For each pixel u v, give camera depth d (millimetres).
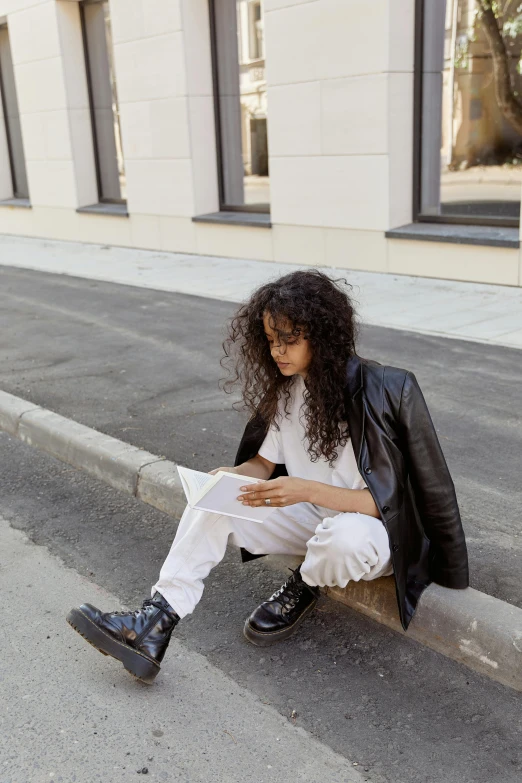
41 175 15039
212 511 2441
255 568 3377
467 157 8883
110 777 2219
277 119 9891
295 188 10008
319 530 2473
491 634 2594
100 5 13352
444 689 2572
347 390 2457
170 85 11477
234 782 2197
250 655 2795
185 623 3004
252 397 2658
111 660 2791
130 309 8539
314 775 2221
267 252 10758
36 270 11797
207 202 11883
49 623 3031
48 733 2408
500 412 4848
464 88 8727
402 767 2244
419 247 8898
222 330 7371
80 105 14070
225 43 11164
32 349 7062
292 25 9320
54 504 4125
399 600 2568
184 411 5203
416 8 8656
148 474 4082
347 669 2693
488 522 3484
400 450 2500
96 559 3547
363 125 8984
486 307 7613
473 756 2275
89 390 5762
